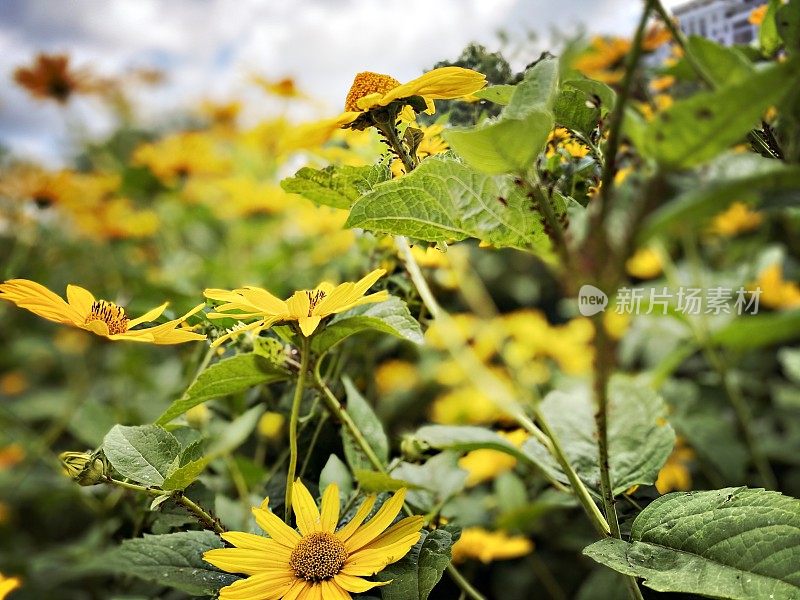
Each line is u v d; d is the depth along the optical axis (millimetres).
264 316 233
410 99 246
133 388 668
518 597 512
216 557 217
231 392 269
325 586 212
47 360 877
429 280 464
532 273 721
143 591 414
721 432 547
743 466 534
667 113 148
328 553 217
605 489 222
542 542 541
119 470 228
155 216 896
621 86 167
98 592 494
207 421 372
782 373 712
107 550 440
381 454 312
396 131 250
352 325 246
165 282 629
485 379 441
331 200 269
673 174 162
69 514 641
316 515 239
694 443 544
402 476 326
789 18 245
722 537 193
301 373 242
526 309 689
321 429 346
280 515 312
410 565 229
